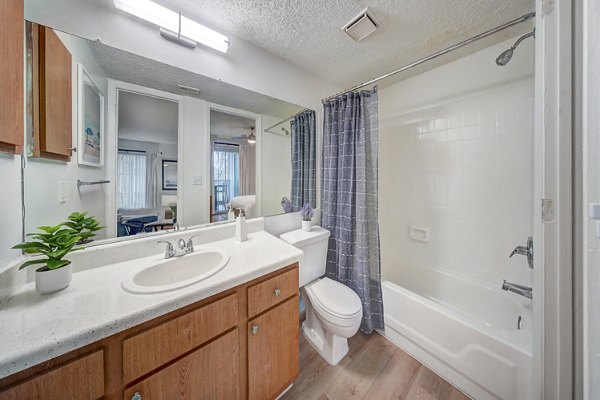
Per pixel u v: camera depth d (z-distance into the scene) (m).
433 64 1.75
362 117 1.58
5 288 0.68
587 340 0.48
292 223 1.78
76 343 0.54
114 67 1.01
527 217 1.43
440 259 1.88
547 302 0.70
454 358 1.20
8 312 0.62
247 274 0.88
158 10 1.06
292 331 1.10
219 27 1.30
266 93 1.56
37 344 0.51
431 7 1.16
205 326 0.78
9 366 0.48
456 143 1.74
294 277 1.11
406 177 2.08
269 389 1.01
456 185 1.76
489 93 1.54
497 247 1.56
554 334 0.69
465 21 1.27
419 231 2.00
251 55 1.48
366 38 1.42
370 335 1.61
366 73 1.88
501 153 1.52
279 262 1.01
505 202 1.52
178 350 0.72
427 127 1.91
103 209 0.99
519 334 1.06
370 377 1.27
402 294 1.47
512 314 1.44
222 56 1.35
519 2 1.13
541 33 0.71
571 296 0.66
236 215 1.45
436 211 1.89
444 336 1.25
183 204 1.24
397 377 1.26
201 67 1.27
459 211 1.75
